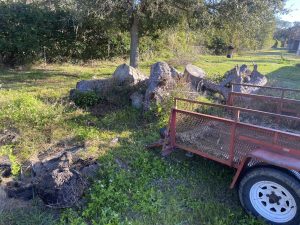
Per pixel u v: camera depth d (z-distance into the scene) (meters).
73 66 12.88
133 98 6.71
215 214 3.22
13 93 7.34
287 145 3.05
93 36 13.76
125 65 7.51
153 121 5.90
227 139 3.83
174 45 17.50
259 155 2.97
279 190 2.95
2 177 3.61
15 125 5.23
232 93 5.27
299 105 4.79
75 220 2.98
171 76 6.81
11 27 11.23
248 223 3.09
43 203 3.20
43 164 3.83
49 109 5.90
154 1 9.94
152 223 3.08
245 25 10.57
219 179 3.90
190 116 3.91
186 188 3.70
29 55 11.95
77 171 3.53
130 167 4.14
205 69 13.66
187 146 3.98
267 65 17.20
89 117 6.03
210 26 10.80
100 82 7.22
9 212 3.05
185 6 10.30
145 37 15.74
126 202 3.31
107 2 9.48
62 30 12.68
